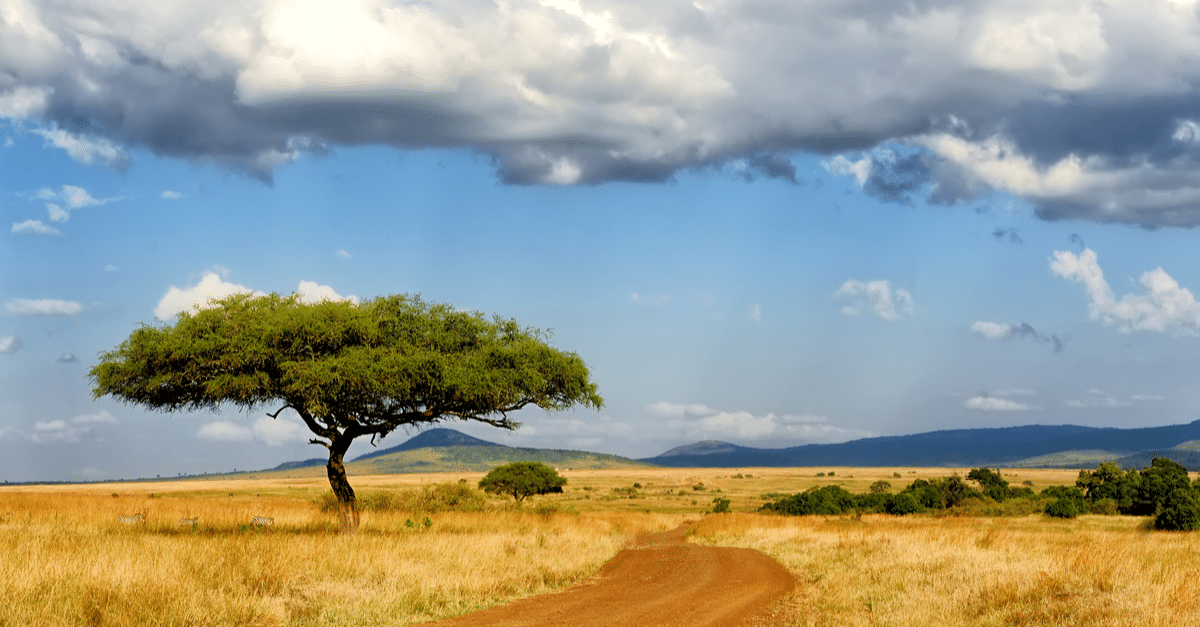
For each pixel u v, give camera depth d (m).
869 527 43.12
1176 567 18.16
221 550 18.22
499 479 99.62
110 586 12.85
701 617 15.43
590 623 14.42
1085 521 65.31
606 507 114.69
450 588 16.80
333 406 30.39
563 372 32.44
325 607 14.33
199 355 28.34
